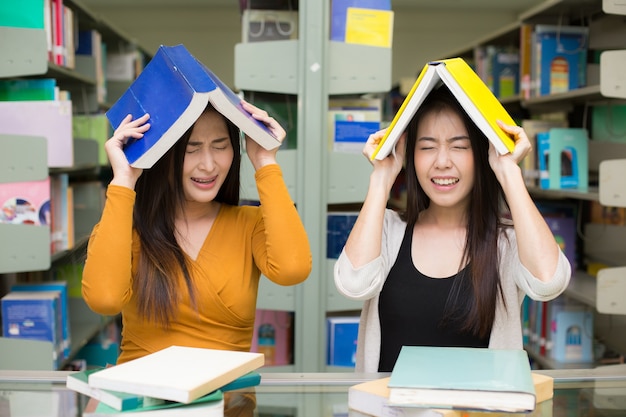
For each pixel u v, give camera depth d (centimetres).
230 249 138
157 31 694
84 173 429
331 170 266
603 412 104
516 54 442
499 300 135
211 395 97
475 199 136
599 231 384
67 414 102
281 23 272
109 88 507
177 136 118
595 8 358
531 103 391
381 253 140
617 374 124
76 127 426
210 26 693
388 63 265
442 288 137
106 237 124
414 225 146
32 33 279
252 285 141
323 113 262
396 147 140
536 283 126
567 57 369
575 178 355
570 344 347
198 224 140
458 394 91
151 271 131
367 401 103
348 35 264
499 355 109
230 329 136
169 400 96
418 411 93
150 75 125
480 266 134
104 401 96
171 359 106
